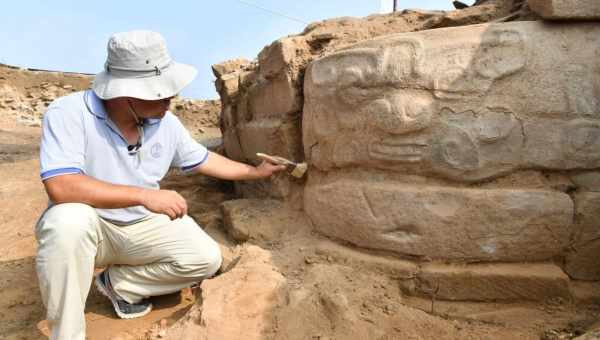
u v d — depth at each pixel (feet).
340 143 7.17
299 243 7.72
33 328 6.68
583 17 6.03
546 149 6.10
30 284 8.04
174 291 7.18
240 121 11.31
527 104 6.06
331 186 7.32
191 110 33.63
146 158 6.40
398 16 9.14
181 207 5.69
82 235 5.50
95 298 7.52
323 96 7.34
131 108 5.88
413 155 6.44
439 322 5.95
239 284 6.46
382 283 6.52
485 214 6.16
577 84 6.01
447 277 6.34
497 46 6.08
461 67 6.13
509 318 6.24
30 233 10.54
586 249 6.23
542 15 6.12
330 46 8.52
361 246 7.02
